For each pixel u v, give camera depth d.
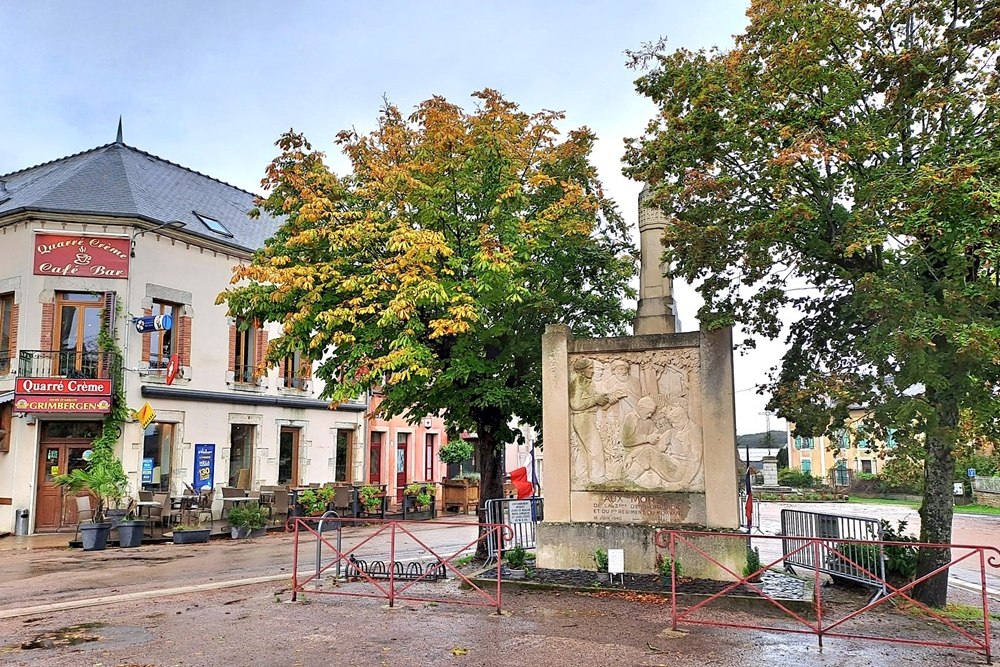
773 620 8.33
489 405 12.41
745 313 10.12
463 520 23.09
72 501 18.95
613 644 7.25
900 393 8.95
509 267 10.62
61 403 18.23
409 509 24.58
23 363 18.56
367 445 27.09
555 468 10.71
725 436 9.92
